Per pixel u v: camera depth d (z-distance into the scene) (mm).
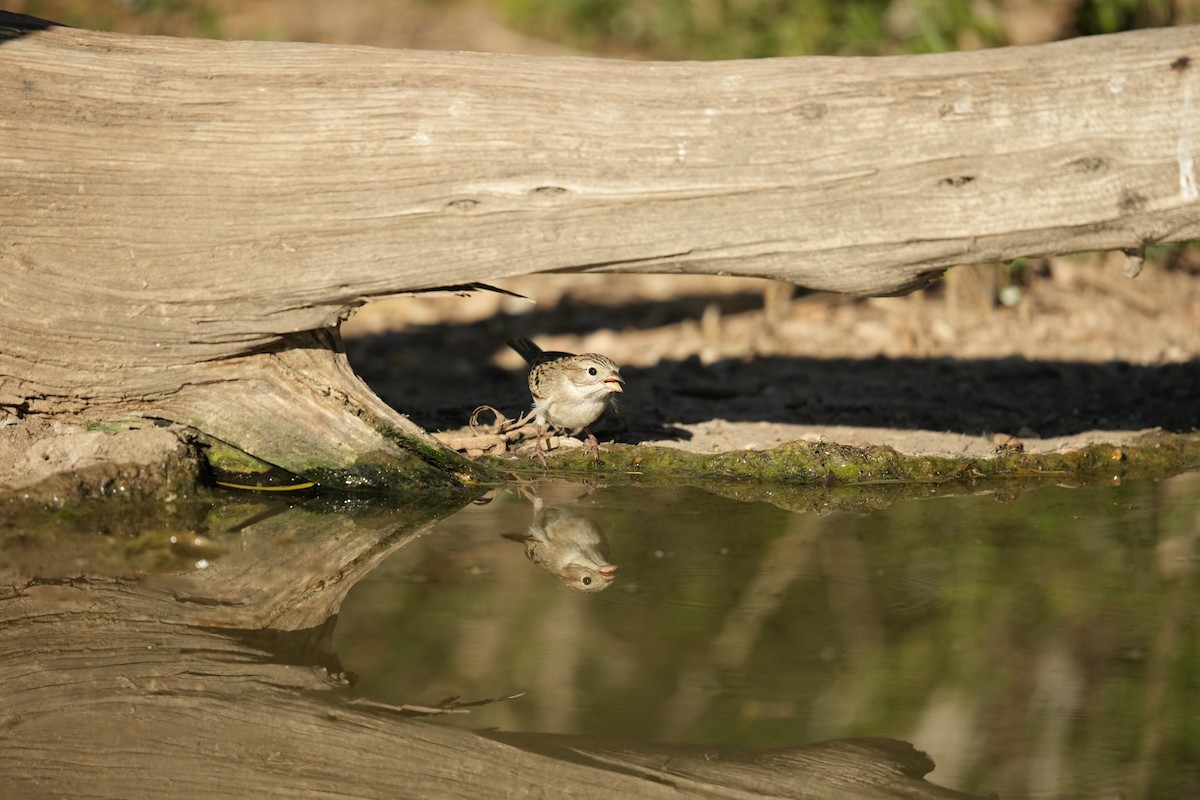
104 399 9844
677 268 8953
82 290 9250
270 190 8938
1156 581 8641
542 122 8656
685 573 8906
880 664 7605
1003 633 7969
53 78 8922
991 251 8523
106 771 6723
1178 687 7344
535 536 9625
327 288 9188
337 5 21188
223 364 9727
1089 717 7066
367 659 7852
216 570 9078
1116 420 11711
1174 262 15562
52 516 9594
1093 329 13922
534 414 11055
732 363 13352
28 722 7164
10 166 8961
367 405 10141
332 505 10281
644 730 7074
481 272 9016
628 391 12562
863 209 8508
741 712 7188
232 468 10391
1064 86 8164
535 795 6574
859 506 10258
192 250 9141
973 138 8273
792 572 8875
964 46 15172
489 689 7477
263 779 6688
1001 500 10344
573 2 20078
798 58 8602
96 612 8406
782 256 8719
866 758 6762
